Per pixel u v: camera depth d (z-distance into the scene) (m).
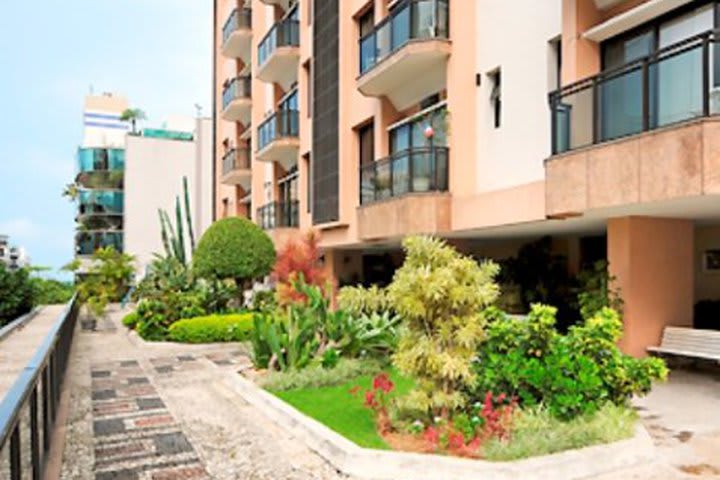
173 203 38.91
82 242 40.66
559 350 5.70
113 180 41.50
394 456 4.86
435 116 11.49
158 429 6.41
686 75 6.17
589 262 11.74
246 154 26.78
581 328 5.99
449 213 11.07
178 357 11.95
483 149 10.72
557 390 5.54
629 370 5.79
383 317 9.72
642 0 7.72
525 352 5.82
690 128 6.02
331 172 16.09
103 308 19.84
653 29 7.59
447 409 5.56
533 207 8.88
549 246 12.22
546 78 9.19
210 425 6.57
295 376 8.05
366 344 9.19
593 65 8.23
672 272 8.92
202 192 38.84
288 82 22.28
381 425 5.64
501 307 11.70
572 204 7.59
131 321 17.30
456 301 5.44
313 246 14.07
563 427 5.23
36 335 15.84
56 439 5.82
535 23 9.43
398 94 13.63
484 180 10.69
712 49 5.89
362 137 15.40
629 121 6.82
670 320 8.88
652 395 7.34
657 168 6.39
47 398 5.21
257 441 5.94
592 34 8.04
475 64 10.95
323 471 5.04
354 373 8.42
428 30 11.33
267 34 21.14
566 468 4.68
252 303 17.02
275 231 20.14
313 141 17.56
